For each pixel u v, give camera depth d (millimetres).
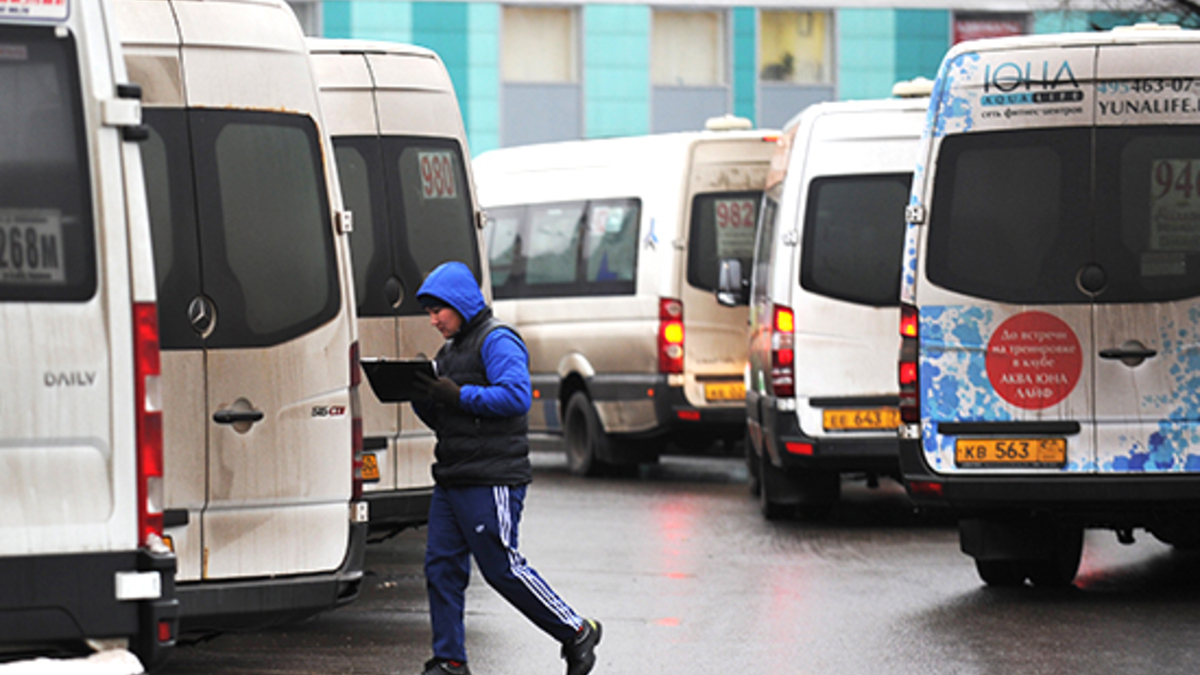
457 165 34812
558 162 62219
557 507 50094
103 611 18875
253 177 25812
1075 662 27203
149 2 25484
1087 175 32875
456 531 25406
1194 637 29219
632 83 109312
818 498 46250
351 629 31219
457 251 34562
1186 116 32688
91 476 18922
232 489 25188
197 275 25328
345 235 26328
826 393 44469
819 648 28797
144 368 19062
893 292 44469
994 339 32969
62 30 19078
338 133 33500
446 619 25375
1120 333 32656
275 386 25547
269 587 25203
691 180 56969
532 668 27719
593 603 33562
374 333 33344
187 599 24750
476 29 106938
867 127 44969
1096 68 32875
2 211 18844
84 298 18969
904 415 33281
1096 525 33719
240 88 25812
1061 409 32750
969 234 33219
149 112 25312
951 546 41625
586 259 59969
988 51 33312
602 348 58812
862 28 111000
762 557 39875
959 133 33312
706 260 56906
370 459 32438
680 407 56406
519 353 25484
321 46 33750
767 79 110875
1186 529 33688
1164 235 32719
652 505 50625
